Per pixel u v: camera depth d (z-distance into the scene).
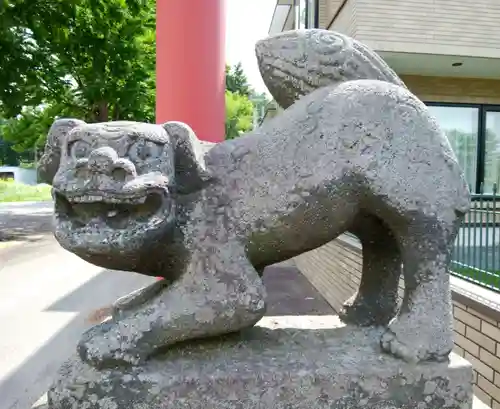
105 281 4.45
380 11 5.38
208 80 2.89
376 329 1.31
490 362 2.08
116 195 0.97
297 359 1.13
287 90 1.33
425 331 1.13
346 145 1.13
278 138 1.17
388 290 1.38
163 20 2.90
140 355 1.07
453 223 1.17
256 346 1.19
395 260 1.38
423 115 1.19
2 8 6.21
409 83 6.48
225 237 1.13
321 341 1.23
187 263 1.13
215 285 1.10
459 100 6.57
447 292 1.16
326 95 1.19
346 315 1.39
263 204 1.13
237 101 21.66
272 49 1.32
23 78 7.27
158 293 1.22
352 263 3.26
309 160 1.13
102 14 7.77
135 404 1.05
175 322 1.08
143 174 1.01
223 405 1.06
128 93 9.55
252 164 1.16
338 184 1.13
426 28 5.42
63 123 1.12
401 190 1.13
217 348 1.17
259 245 1.16
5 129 15.22
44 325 3.01
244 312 1.11
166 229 1.06
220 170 1.16
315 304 3.81
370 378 1.09
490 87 6.59
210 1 2.87
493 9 5.46
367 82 1.20
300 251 1.22
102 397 1.05
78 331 2.88
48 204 15.38
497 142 6.65
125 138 1.02
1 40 6.63
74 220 1.04
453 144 6.61
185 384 1.06
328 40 1.29
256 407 1.07
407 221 1.15
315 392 1.08
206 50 2.88
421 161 1.15
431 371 1.11
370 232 1.36
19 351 2.55
